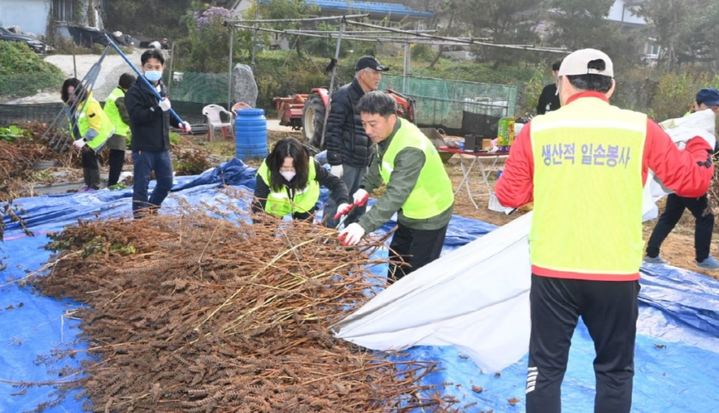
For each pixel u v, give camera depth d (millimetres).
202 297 3467
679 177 2514
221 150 13477
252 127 12289
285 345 3383
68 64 28234
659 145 2504
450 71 27906
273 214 4605
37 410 3232
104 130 7938
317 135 11977
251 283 3520
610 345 2553
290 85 23859
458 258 3600
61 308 4480
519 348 3467
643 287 5152
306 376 3148
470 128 14500
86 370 3396
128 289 3869
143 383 3121
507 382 3602
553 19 28469
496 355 3473
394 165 3695
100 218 5910
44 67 25422
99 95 23609
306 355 3305
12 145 10062
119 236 4793
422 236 3998
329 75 24297
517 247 3434
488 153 8297
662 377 3766
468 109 17234
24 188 8531
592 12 27516
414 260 4051
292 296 3609
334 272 3766
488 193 9703
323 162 6859
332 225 4914
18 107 13273
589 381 3680
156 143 6121
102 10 37250
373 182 4355
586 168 2465
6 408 3314
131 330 3498
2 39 28531
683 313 4613
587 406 3424
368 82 5328
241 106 14906
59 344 3953
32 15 32594
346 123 5418
